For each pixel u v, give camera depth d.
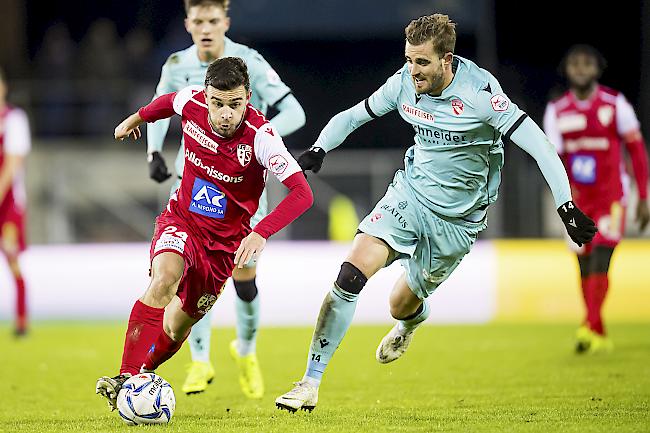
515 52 68.00
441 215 19.89
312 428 17.81
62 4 66.50
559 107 32.38
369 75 68.81
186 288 19.09
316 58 68.75
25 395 24.19
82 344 36.09
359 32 65.38
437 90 18.94
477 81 18.83
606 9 66.94
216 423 18.55
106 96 59.84
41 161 55.91
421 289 20.78
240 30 63.91
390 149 63.56
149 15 66.62
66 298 46.28
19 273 38.53
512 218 52.00
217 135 18.22
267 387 25.48
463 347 33.88
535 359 30.22
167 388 18.36
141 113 19.59
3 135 37.44
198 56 23.95
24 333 38.62
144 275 46.66
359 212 52.88
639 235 50.91
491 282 46.09
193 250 18.75
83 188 54.03
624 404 20.70
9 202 37.72
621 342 34.62
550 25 67.62
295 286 45.88
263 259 46.72
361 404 21.80
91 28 66.75
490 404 21.30
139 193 54.72
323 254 47.38
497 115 18.58
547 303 45.91
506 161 52.16
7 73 60.22
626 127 31.81
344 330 19.02
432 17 18.41
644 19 60.34
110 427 18.17
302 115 24.30
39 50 66.31
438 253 20.23
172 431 17.44
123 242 54.28
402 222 19.70
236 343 23.92
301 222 52.72
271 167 18.05
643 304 45.84
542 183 51.97
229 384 26.31
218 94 17.38
